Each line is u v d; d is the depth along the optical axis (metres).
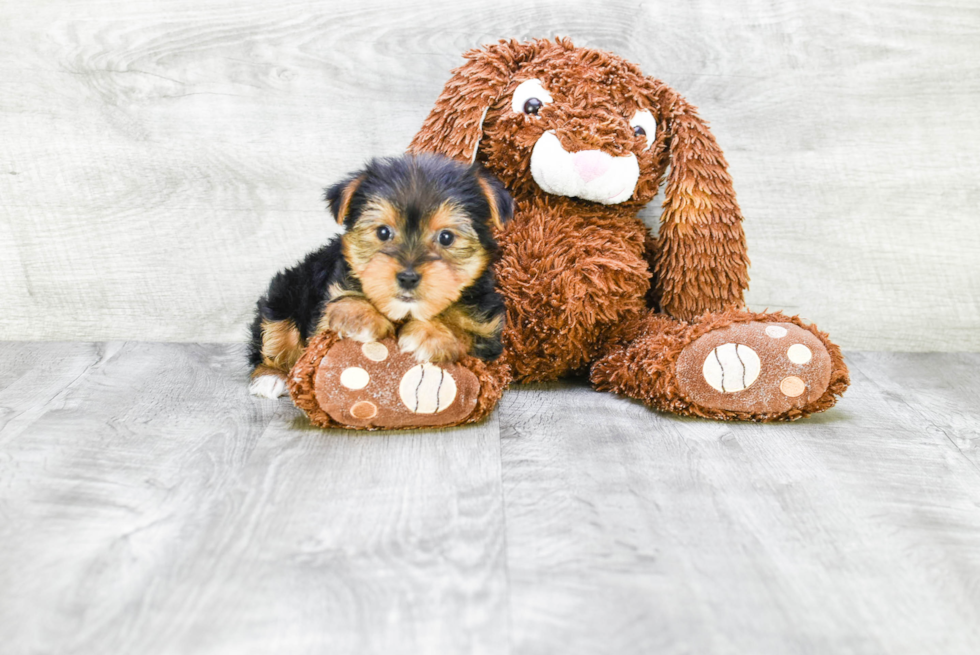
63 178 1.05
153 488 0.77
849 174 1.08
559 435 0.86
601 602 0.68
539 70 0.94
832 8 1.06
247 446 0.83
